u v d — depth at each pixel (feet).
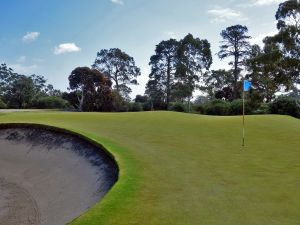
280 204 35.60
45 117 104.37
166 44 262.26
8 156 74.49
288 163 52.90
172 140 70.69
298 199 37.04
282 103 165.58
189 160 54.60
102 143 65.00
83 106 234.38
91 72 235.61
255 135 75.56
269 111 168.55
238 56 249.75
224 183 42.73
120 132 78.84
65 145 71.87
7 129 85.92
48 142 75.72
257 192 39.34
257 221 31.45
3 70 307.99
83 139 71.20
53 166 65.21
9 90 304.71
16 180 63.52
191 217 32.40
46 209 48.60
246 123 90.99
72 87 237.04
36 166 67.56
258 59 174.91
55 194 53.78
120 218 32.40
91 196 47.85
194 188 40.70
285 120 96.78
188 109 216.54
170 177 45.09
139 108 244.22
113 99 238.27
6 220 44.98
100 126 86.74
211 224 30.81
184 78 264.52
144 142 68.23
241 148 63.72
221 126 87.76
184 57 258.78
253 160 54.85
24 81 302.45
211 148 63.72
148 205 35.32
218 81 287.28
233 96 264.31
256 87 194.29
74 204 47.52
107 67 278.46
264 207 34.78
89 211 34.09
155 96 271.08
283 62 170.09
